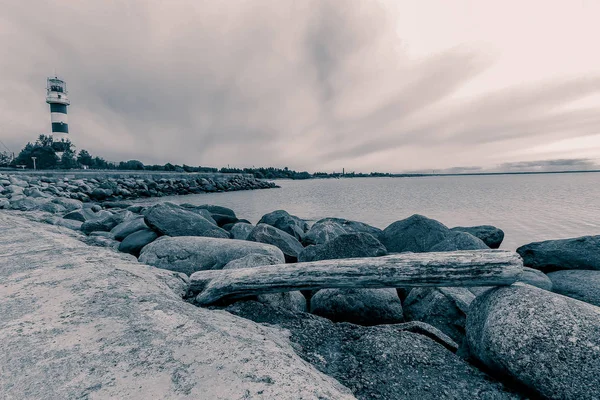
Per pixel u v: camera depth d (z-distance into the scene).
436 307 3.39
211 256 4.73
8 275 2.83
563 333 1.88
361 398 1.94
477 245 5.72
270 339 2.21
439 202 26.09
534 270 4.60
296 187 63.38
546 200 25.98
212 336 1.85
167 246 4.77
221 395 1.34
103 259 3.57
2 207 13.06
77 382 1.39
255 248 4.88
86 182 29.09
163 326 1.94
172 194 34.75
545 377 1.82
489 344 2.05
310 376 1.62
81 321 1.96
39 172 28.72
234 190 46.84
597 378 1.73
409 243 7.35
